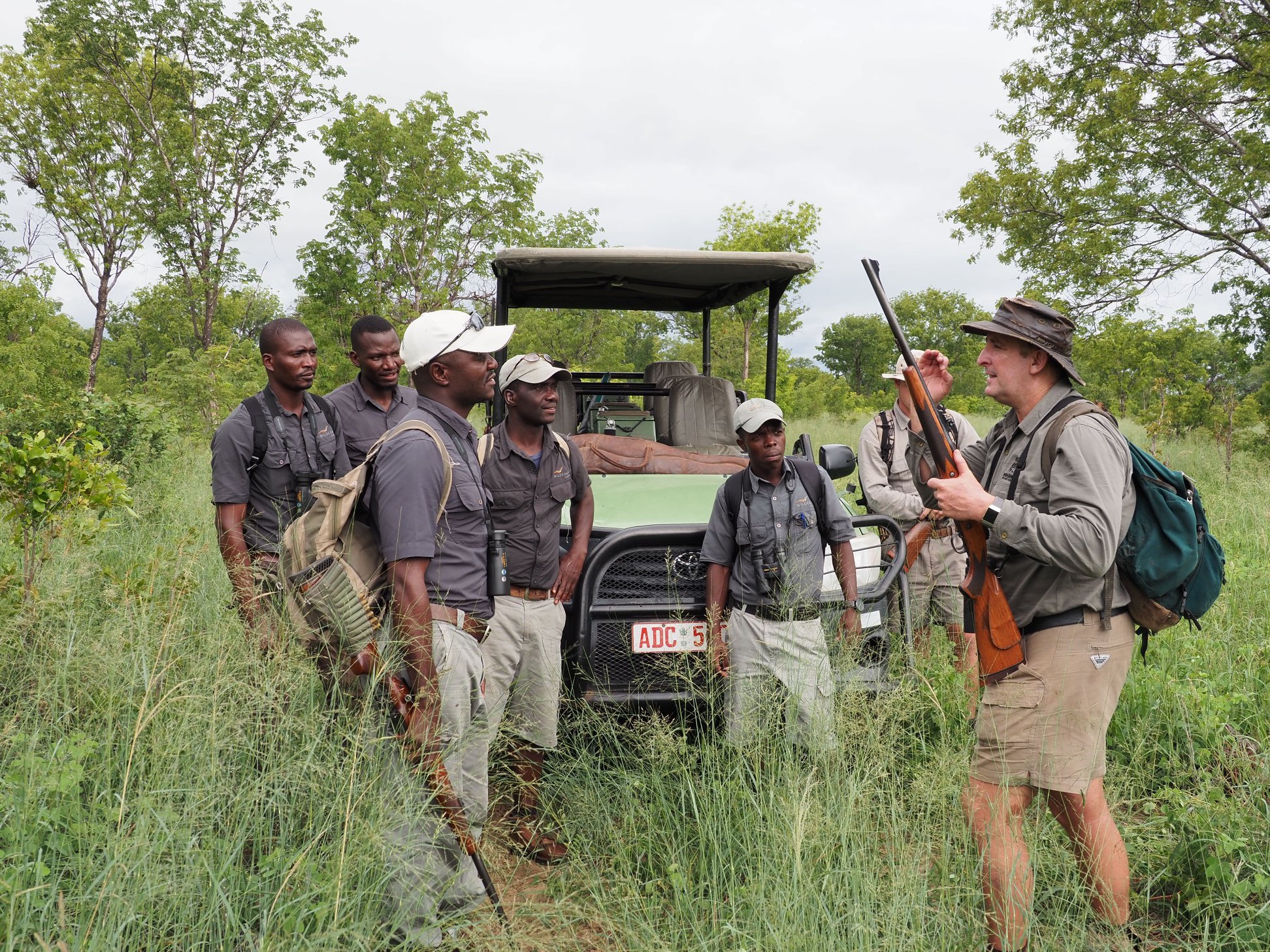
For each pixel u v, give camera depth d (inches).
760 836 122.2
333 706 114.6
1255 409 625.6
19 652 136.4
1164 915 120.6
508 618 140.4
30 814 101.5
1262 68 597.3
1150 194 666.8
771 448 149.4
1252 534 297.1
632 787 141.8
